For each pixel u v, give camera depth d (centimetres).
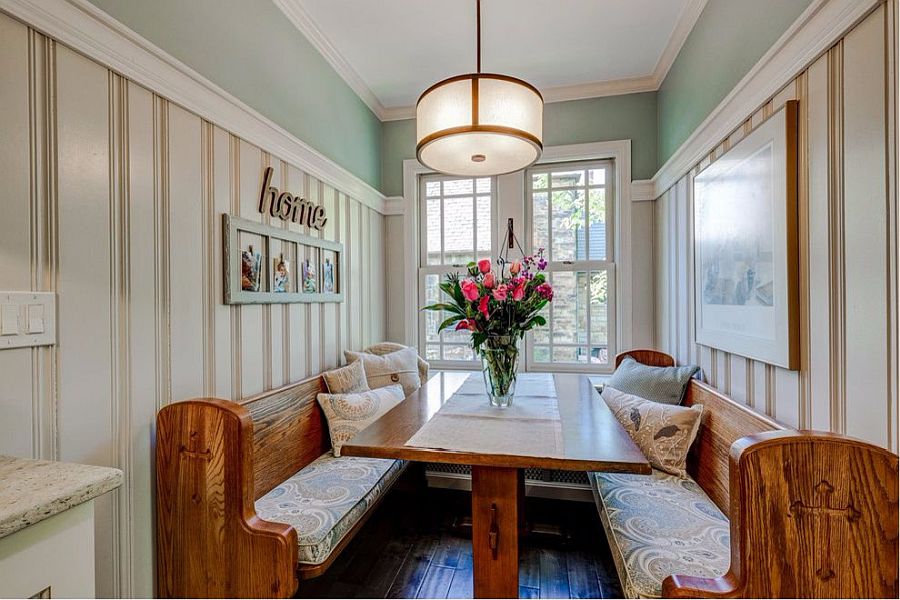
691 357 210
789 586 88
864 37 99
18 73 96
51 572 67
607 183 293
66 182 105
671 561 116
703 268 191
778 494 89
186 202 140
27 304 96
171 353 134
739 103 157
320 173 224
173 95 135
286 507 149
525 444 125
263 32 183
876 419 97
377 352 275
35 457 98
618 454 116
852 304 104
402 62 251
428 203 324
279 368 188
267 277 179
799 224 124
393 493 254
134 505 122
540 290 166
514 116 136
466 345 315
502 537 124
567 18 212
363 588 171
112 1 116
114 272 117
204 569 125
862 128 100
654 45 237
